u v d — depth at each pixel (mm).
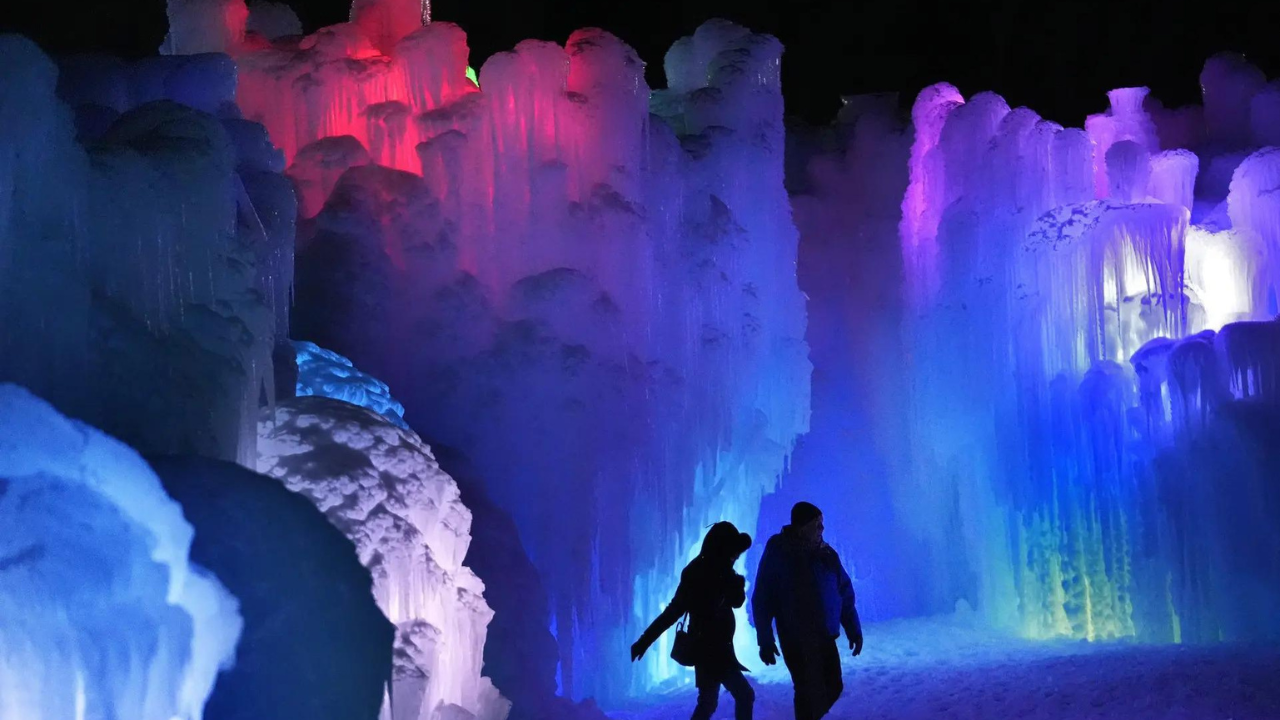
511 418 9039
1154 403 10812
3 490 4109
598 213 9547
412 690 5543
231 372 5695
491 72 9469
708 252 10367
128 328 5285
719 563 6664
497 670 7785
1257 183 11367
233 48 9773
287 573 4984
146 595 4293
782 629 6508
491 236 9430
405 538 5902
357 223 8898
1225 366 10492
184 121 5863
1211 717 7055
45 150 4973
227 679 4602
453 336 9039
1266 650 9234
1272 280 11289
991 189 11961
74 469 4328
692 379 10203
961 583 12664
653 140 10172
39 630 3920
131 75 7691
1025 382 11648
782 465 11148
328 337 8734
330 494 5719
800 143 13633
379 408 7535
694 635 6609
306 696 4805
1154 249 11258
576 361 9125
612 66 9859
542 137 9570
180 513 4617
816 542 6621
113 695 4078
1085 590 11070
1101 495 11047
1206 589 10430
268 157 7578
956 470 12500
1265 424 10242
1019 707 7781
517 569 8406
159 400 5316
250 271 6125
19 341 4805
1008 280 11859
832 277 13016
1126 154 11609
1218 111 13055
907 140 13055
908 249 12773
